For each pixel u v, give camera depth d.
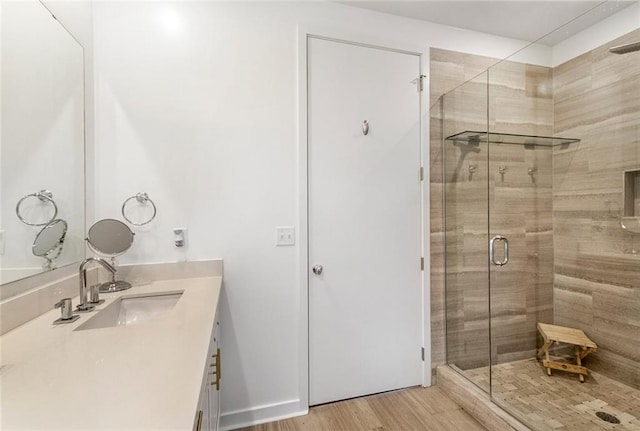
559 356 2.13
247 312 1.72
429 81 2.05
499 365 2.15
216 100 1.66
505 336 2.21
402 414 1.76
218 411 1.33
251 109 1.71
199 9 1.63
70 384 0.63
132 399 0.58
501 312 2.21
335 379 1.88
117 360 0.74
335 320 1.88
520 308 2.25
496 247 2.20
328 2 1.84
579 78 2.13
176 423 0.51
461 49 2.12
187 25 1.62
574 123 2.17
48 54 1.17
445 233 2.10
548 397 1.77
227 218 1.69
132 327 0.95
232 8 1.68
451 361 2.11
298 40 1.77
